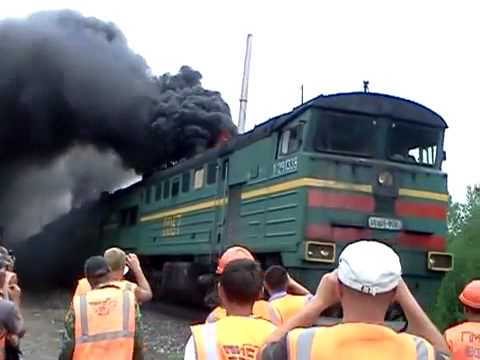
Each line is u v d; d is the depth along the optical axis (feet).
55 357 40.16
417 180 44.55
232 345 11.27
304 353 7.78
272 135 47.65
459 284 59.06
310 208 41.98
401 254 43.45
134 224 85.51
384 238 43.09
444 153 46.34
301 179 42.63
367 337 7.75
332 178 42.68
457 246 62.85
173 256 72.18
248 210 50.60
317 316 8.68
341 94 44.01
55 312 68.90
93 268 16.81
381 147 44.47
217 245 56.39
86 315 15.89
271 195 46.80
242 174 52.44
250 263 12.23
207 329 11.51
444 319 57.06
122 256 18.43
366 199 43.09
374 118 44.60
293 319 8.69
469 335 16.34
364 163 43.47
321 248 41.68
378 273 7.71
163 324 58.70
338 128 43.91
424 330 8.69
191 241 62.75
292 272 42.91
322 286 8.73
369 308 7.84
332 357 7.68
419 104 45.96
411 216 44.01
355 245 8.06
